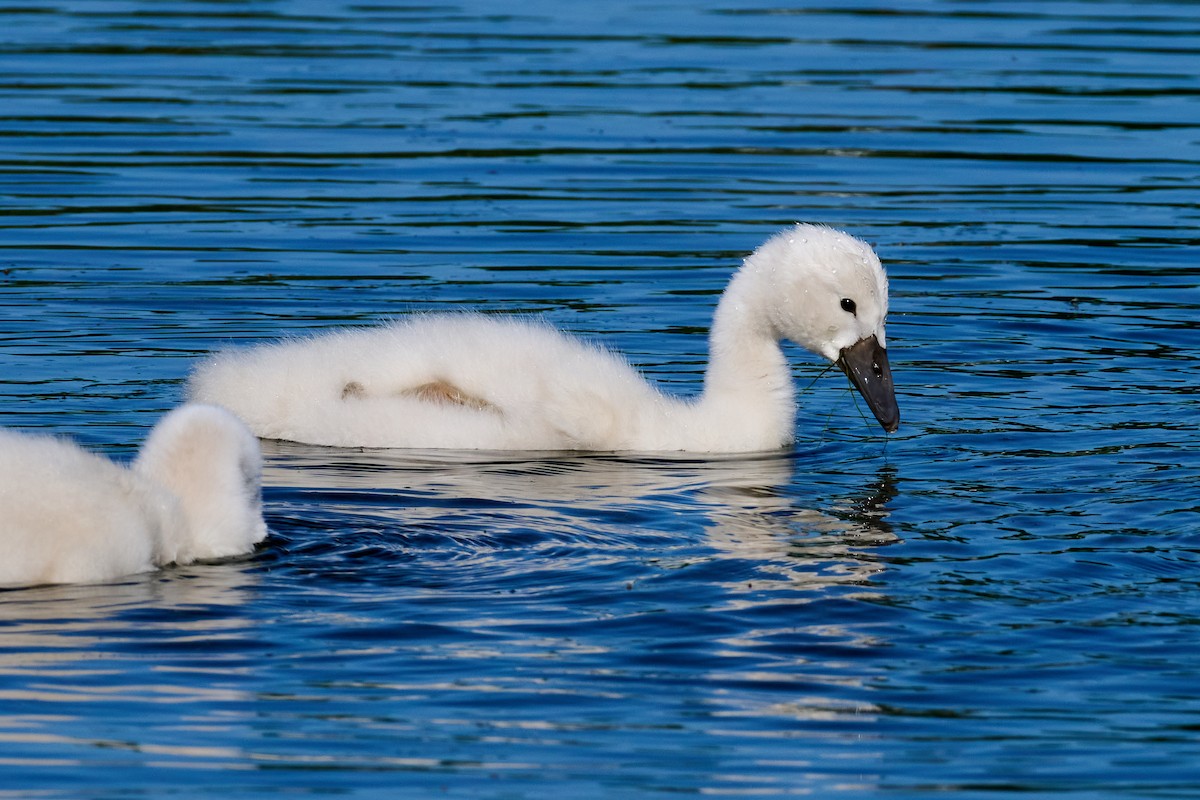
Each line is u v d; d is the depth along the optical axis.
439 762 9.21
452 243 21.78
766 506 13.73
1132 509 13.46
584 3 35.09
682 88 28.77
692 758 9.34
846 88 28.88
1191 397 16.86
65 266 20.39
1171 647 10.70
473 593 11.41
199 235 21.73
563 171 24.70
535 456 15.49
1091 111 27.88
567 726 9.65
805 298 16.14
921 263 21.33
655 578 11.76
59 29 32.06
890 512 13.51
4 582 11.05
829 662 10.45
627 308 19.67
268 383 15.95
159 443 12.04
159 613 10.86
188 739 9.37
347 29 32.50
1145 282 20.81
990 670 10.39
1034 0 35.75
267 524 12.76
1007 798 9.00
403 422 15.59
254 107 27.28
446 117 26.94
